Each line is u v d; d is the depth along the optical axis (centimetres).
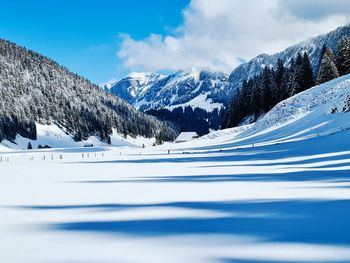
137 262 504
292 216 762
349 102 5431
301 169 1967
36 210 958
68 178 1964
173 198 1091
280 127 6719
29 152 8844
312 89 7756
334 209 821
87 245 596
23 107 17062
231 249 545
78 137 17600
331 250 523
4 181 1895
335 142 3497
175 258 513
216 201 1005
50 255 550
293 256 504
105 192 1294
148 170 2373
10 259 539
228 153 4288
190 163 2991
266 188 1252
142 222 762
